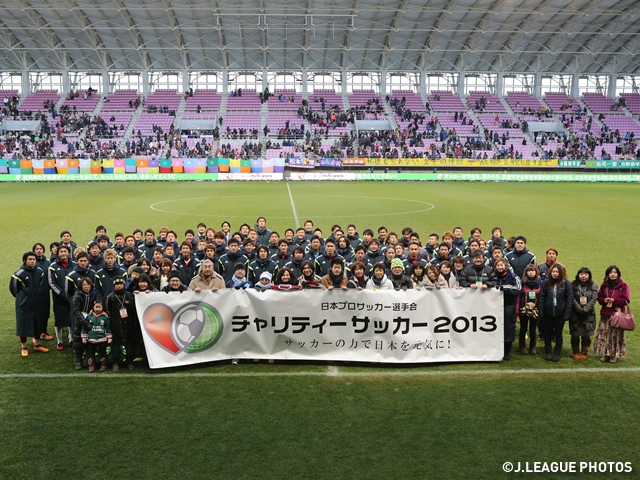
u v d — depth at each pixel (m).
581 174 56.72
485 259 11.27
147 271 9.81
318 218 27.42
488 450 6.32
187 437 6.58
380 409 7.30
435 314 8.80
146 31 59.53
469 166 59.03
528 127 66.94
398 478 5.80
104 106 67.44
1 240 20.14
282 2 51.75
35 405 7.41
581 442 6.50
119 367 8.75
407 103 69.38
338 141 63.44
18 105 66.62
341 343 8.80
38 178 54.50
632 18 57.69
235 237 11.39
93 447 6.36
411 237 11.96
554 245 19.58
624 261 16.81
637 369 8.69
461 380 8.23
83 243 20.02
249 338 8.84
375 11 55.34
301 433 6.68
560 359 9.14
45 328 9.63
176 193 40.75
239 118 67.00
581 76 73.06
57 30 59.34
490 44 64.75
